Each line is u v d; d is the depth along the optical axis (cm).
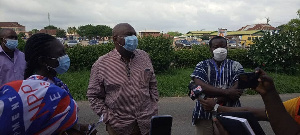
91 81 292
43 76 174
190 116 633
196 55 1359
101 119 196
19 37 1167
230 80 314
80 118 600
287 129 146
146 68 295
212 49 325
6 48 394
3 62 390
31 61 171
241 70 317
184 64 1364
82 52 1196
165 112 664
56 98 145
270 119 150
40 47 169
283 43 1251
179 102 759
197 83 311
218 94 303
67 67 182
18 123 132
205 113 309
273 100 147
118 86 279
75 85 877
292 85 1002
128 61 292
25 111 134
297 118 172
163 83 934
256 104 765
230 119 156
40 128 139
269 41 1298
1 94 134
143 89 286
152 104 296
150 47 1151
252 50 1381
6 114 128
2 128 126
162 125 187
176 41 3744
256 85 150
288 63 1288
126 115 279
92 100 288
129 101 278
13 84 138
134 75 285
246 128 147
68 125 150
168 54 1170
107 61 288
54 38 177
